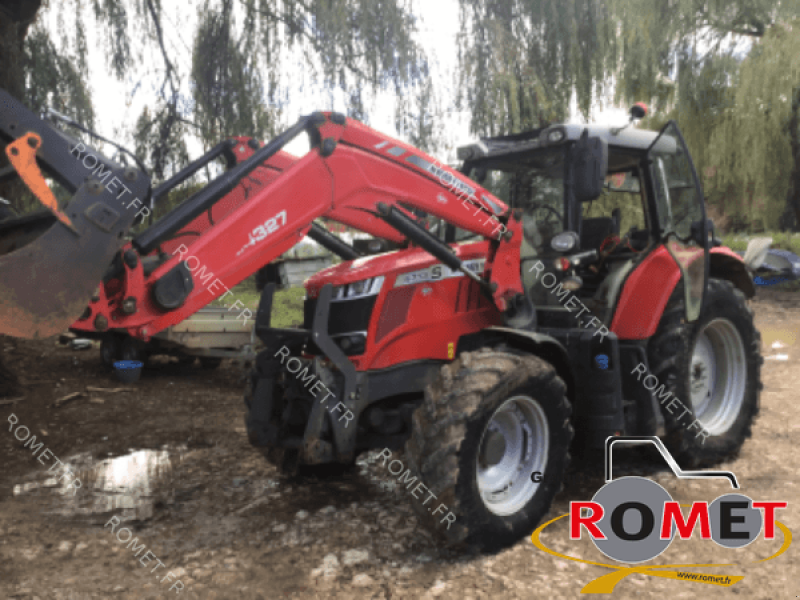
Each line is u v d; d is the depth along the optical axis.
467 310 3.28
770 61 11.42
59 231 2.08
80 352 7.19
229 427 4.66
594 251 3.56
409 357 3.10
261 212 2.52
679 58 11.01
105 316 2.23
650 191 3.63
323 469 3.56
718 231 13.64
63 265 2.07
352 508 3.15
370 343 2.98
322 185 2.67
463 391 2.57
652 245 3.63
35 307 2.04
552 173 3.51
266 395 3.26
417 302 3.09
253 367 3.52
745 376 3.89
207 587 2.38
